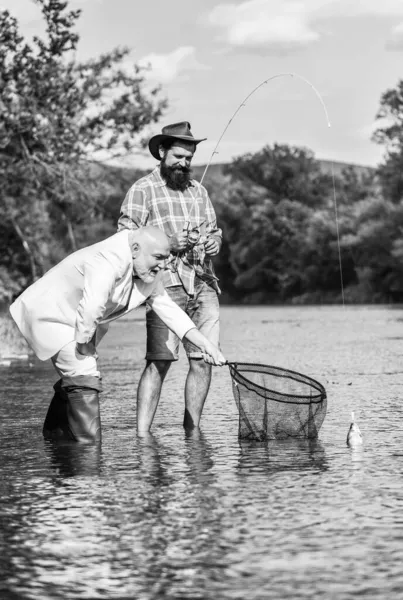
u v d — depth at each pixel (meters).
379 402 9.80
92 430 7.51
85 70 29.80
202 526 4.75
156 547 4.39
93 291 7.16
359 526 4.68
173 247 8.06
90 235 63.03
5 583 3.91
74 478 6.03
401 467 6.21
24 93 29.06
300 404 7.45
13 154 30.36
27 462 6.63
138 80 30.22
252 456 6.73
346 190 100.50
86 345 7.50
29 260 42.19
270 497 5.36
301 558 4.16
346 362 15.18
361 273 80.12
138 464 6.48
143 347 20.97
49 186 31.31
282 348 19.16
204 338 7.63
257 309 60.25
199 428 8.22
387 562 4.08
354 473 6.03
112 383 12.45
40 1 28.84
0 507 5.24
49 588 3.84
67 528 4.77
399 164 78.12
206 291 8.31
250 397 7.47
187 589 3.79
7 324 26.41
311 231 88.00
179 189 8.29
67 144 29.36
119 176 33.47
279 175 99.88
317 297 88.75
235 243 98.88
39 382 12.99
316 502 5.21
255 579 3.89
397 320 34.50
